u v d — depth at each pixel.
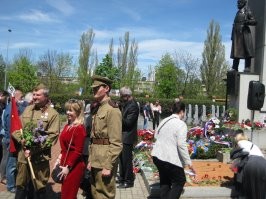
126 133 4.77
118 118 3.00
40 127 3.41
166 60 29.72
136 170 5.80
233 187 4.42
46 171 3.56
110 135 2.98
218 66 30.75
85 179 3.38
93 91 3.09
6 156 4.87
